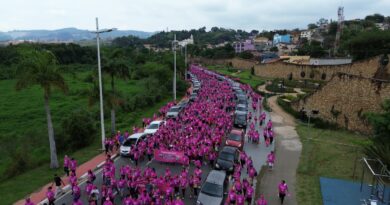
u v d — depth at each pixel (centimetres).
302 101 4350
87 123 3083
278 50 13612
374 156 2370
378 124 2509
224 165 2311
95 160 2655
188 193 2059
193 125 3319
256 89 6450
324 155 2781
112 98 3238
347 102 3578
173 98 5688
